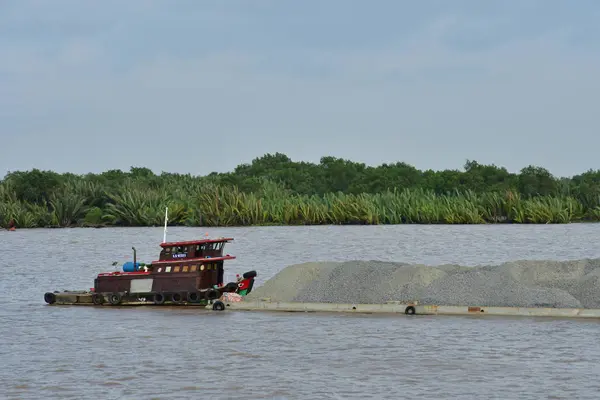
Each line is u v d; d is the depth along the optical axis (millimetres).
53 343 95938
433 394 71062
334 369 80312
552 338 92125
